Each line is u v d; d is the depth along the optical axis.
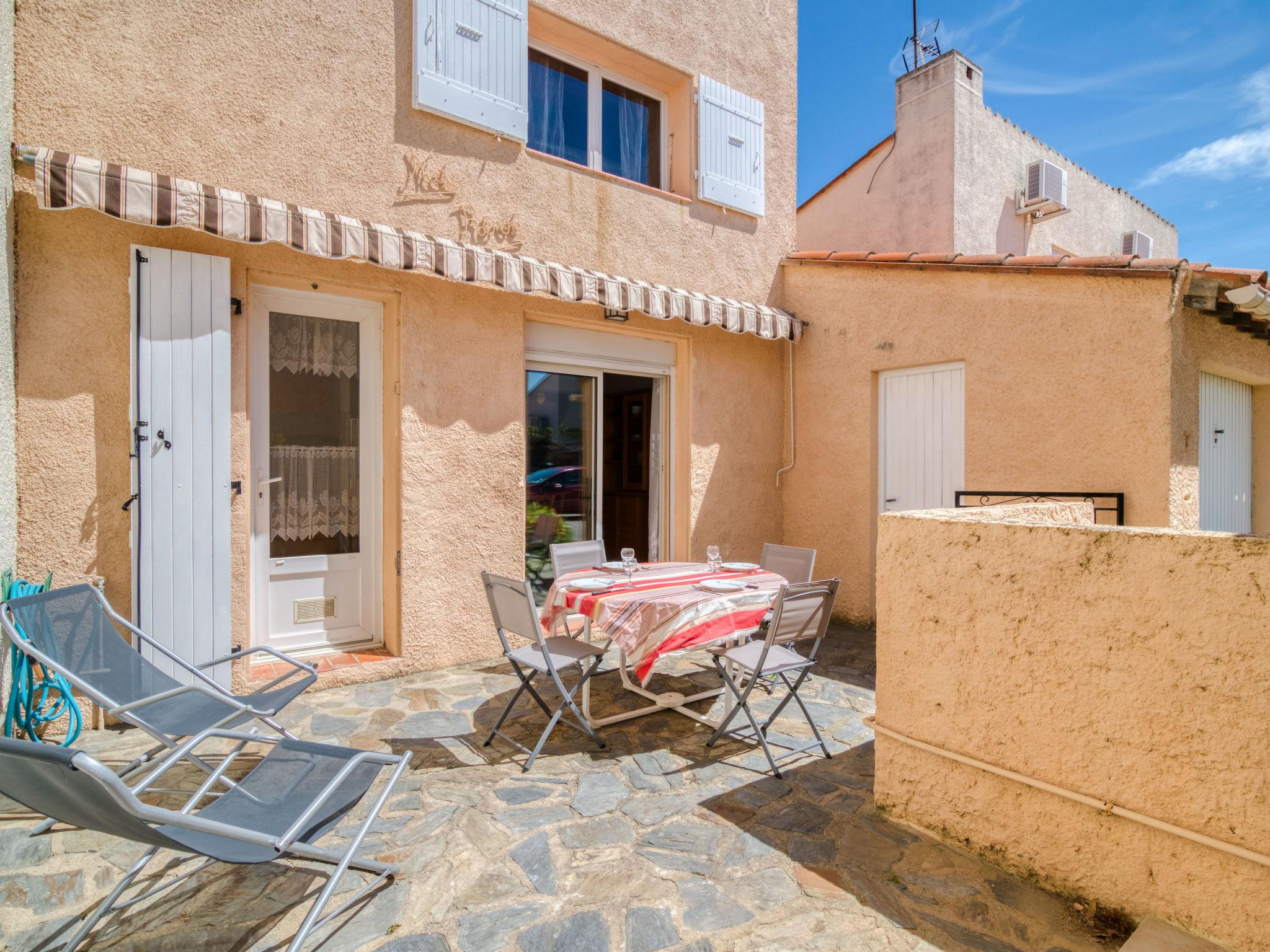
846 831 2.88
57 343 3.77
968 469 5.99
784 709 4.16
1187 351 5.05
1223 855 2.02
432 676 4.98
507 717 4.21
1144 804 2.18
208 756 3.55
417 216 5.04
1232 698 1.97
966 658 2.69
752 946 2.16
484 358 5.38
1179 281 4.80
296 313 4.89
